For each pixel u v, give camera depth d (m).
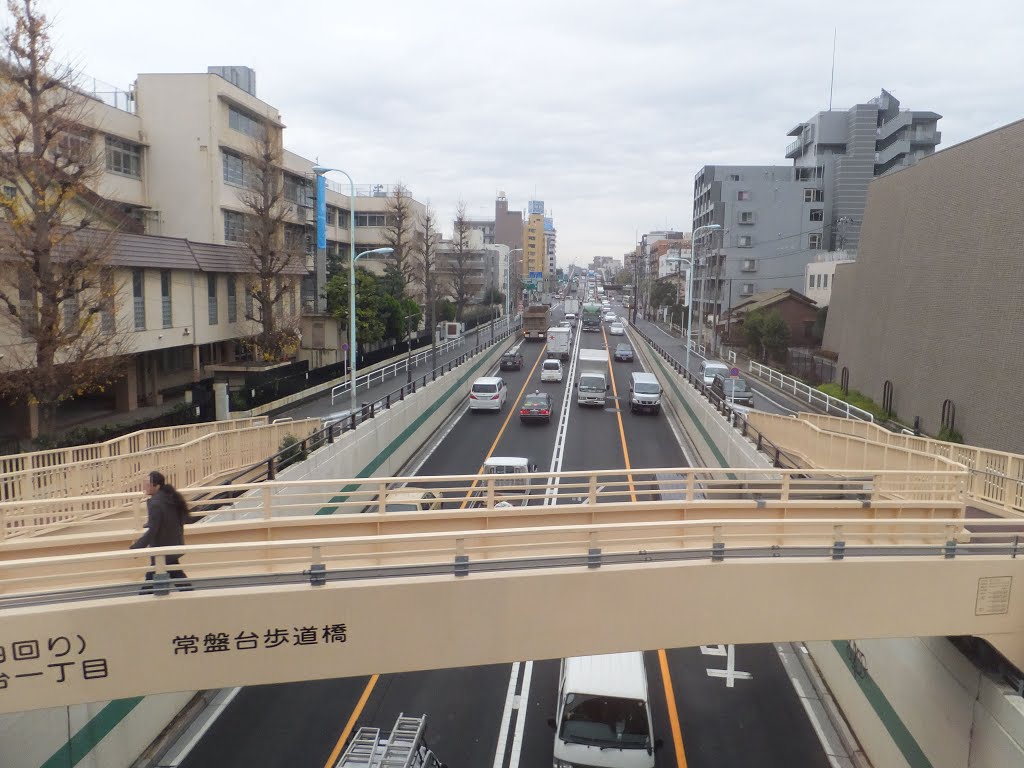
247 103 39.34
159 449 14.71
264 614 7.52
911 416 33.53
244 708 12.82
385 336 53.72
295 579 7.76
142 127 36.16
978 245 28.70
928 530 10.65
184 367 36.47
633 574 8.16
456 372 40.22
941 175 32.59
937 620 8.67
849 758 11.68
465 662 7.94
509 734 12.13
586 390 39.56
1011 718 7.96
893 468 14.88
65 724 9.59
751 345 62.91
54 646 7.20
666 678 13.89
